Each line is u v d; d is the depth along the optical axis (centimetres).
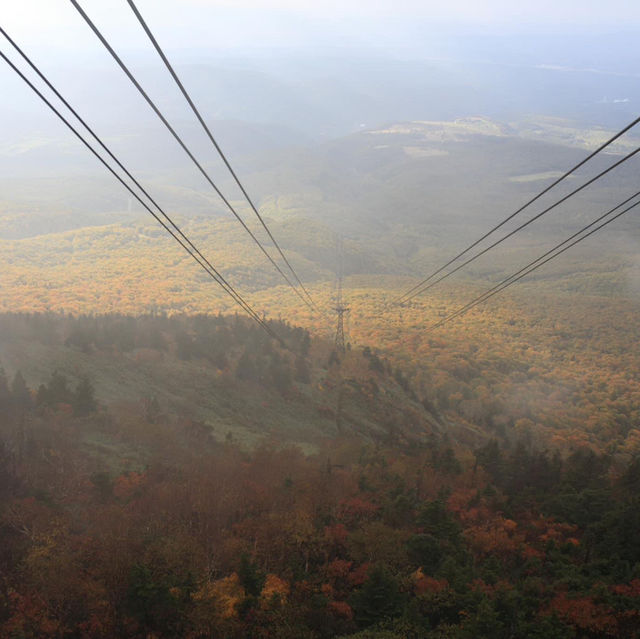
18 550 5709
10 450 7581
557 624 5234
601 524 7494
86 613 5175
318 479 8212
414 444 13175
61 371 13188
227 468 8469
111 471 7981
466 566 6369
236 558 6134
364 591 5684
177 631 5212
